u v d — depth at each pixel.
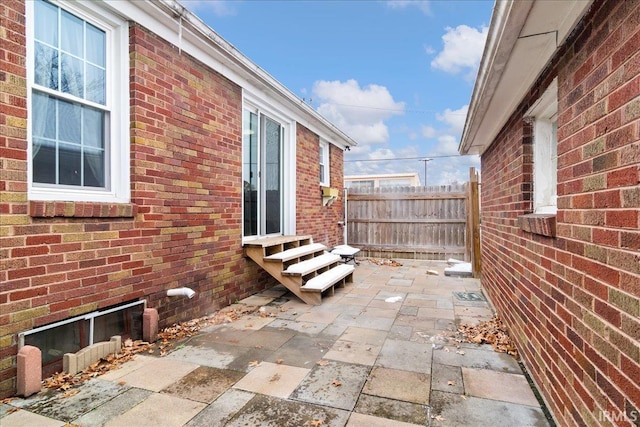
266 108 6.05
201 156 4.33
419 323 4.09
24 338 2.55
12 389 2.46
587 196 1.83
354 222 9.80
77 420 2.19
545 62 2.54
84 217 2.95
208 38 4.14
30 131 2.65
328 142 8.84
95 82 3.24
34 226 2.61
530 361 2.78
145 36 3.55
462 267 7.40
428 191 9.16
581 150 1.91
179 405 2.36
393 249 9.42
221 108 4.71
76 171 3.09
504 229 3.99
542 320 2.50
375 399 2.43
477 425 2.13
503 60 2.57
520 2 1.88
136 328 3.44
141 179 3.48
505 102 3.51
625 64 1.51
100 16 3.23
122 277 3.29
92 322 3.03
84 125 3.16
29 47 2.68
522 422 2.16
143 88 3.51
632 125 1.45
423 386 2.61
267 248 5.60
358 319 4.25
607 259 1.61
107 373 2.80
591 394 1.73
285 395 2.49
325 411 2.29
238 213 5.09
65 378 2.67
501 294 4.11
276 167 6.64
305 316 4.37
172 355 3.17
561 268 2.14
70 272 2.85
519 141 3.36
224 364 2.99
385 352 3.25
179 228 3.97
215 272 4.59
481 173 6.19
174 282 3.90
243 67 4.89
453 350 3.29
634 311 1.40
